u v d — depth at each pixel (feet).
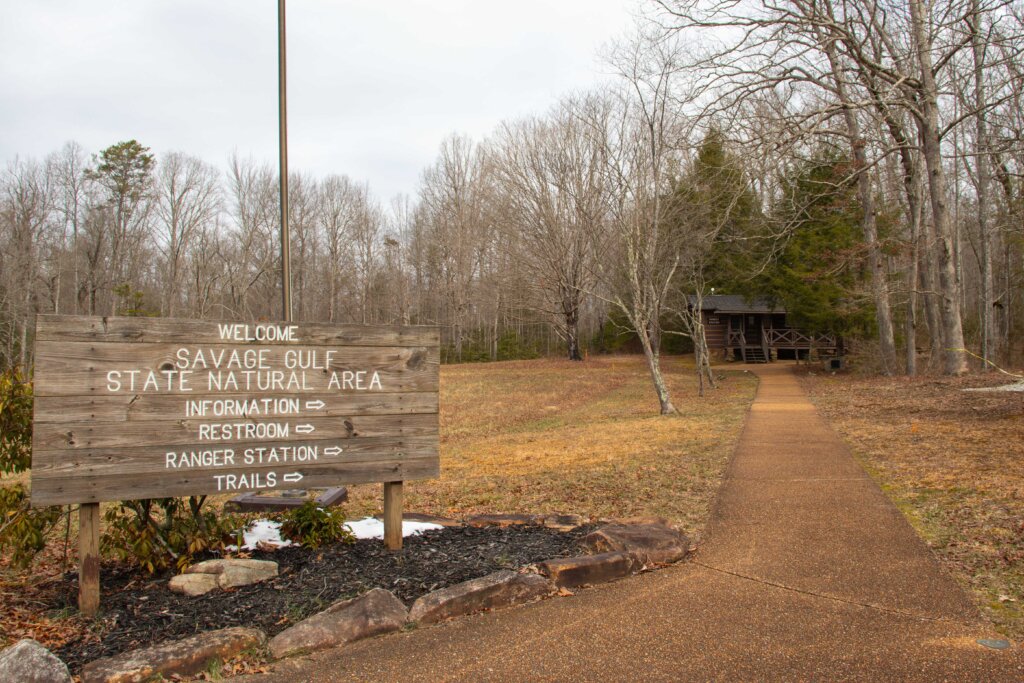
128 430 14.17
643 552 16.55
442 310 200.03
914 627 12.78
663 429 45.09
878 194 87.76
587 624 13.28
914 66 68.23
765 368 112.68
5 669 10.53
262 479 15.35
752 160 54.34
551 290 129.80
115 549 16.24
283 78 19.02
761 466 29.01
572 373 112.57
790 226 68.69
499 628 13.17
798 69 59.57
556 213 115.96
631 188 57.41
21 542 15.31
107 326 14.06
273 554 17.04
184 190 168.35
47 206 152.87
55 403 13.61
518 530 19.61
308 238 191.21
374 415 16.53
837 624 13.01
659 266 63.52
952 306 66.90
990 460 27.04
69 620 13.48
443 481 30.45
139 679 10.92
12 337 111.65
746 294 112.37
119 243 159.63
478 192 166.61
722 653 11.93
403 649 12.32
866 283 86.43
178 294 167.63
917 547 17.33
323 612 13.12
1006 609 13.38
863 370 89.76
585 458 34.24
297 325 15.81
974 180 98.02
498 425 56.44
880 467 27.61
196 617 13.42
